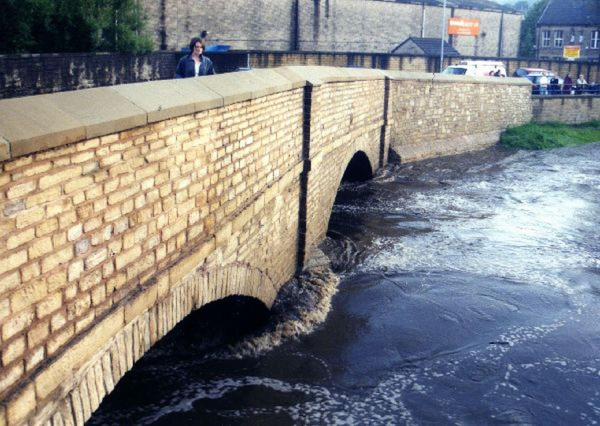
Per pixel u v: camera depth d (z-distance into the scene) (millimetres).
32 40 21891
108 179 5160
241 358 10453
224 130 7586
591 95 38969
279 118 10039
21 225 4203
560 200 22141
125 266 5562
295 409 9344
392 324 12008
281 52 32312
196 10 39906
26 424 4316
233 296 9406
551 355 11195
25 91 17875
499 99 33531
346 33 49875
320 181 13656
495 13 62000
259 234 9555
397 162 25844
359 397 9711
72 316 4840
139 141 5598
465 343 11508
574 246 17109
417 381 10227
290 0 45812
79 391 4926
